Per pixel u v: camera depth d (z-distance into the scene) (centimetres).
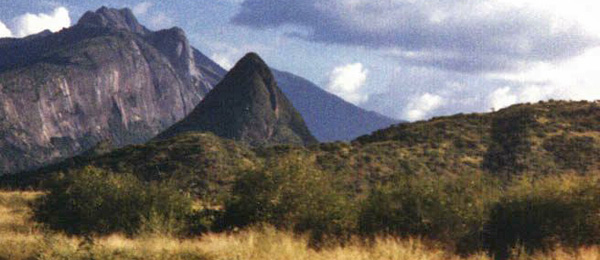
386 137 8900
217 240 1616
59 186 2591
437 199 1836
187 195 2500
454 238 1791
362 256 1410
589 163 6562
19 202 4150
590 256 1523
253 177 2114
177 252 1365
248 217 2070
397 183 1983
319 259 1381
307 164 2186
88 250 1312
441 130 8612
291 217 1970
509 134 8000
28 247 1387
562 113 8556
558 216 1755
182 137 10281
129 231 2312
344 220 1916
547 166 6600
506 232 1803
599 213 1738
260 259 1312
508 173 6562
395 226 1844
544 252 1662
